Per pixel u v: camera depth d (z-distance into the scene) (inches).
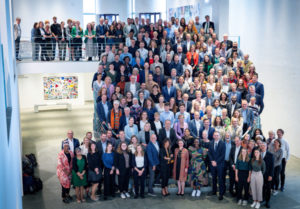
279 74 525.7
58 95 869.2
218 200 359.3
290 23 494.6
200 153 366.3
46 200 358.3
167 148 361.7
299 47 477.4
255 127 407.2
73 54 589.0
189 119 396.2
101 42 585.6
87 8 936.9
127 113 384.8
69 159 353.7
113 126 393.7
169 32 553.3
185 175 363.9
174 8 792.3
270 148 371.9
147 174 393.4
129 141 374.0
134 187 366.6
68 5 808.9
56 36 579.5
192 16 706.8
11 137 163.2
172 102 403.9
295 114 493.0
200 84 443.5
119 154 354.6
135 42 499.8
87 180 353.7
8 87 174.6
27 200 358.0
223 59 471.8
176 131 383.2
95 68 589.9
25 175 375.9
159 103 406.3
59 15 804.0
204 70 482.9
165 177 362.3
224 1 584.4
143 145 367.2
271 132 378.3
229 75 452.1
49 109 843.4
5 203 103.0
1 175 96.4
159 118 382.6
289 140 509.7
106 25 589.0
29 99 856.3
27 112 807.1
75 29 579.8
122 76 440.5
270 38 542.3
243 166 343.0
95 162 350.3
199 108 397.1
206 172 374.0
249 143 343.0
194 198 363.9
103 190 381.4
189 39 511.8
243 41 616.4
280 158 365.4
